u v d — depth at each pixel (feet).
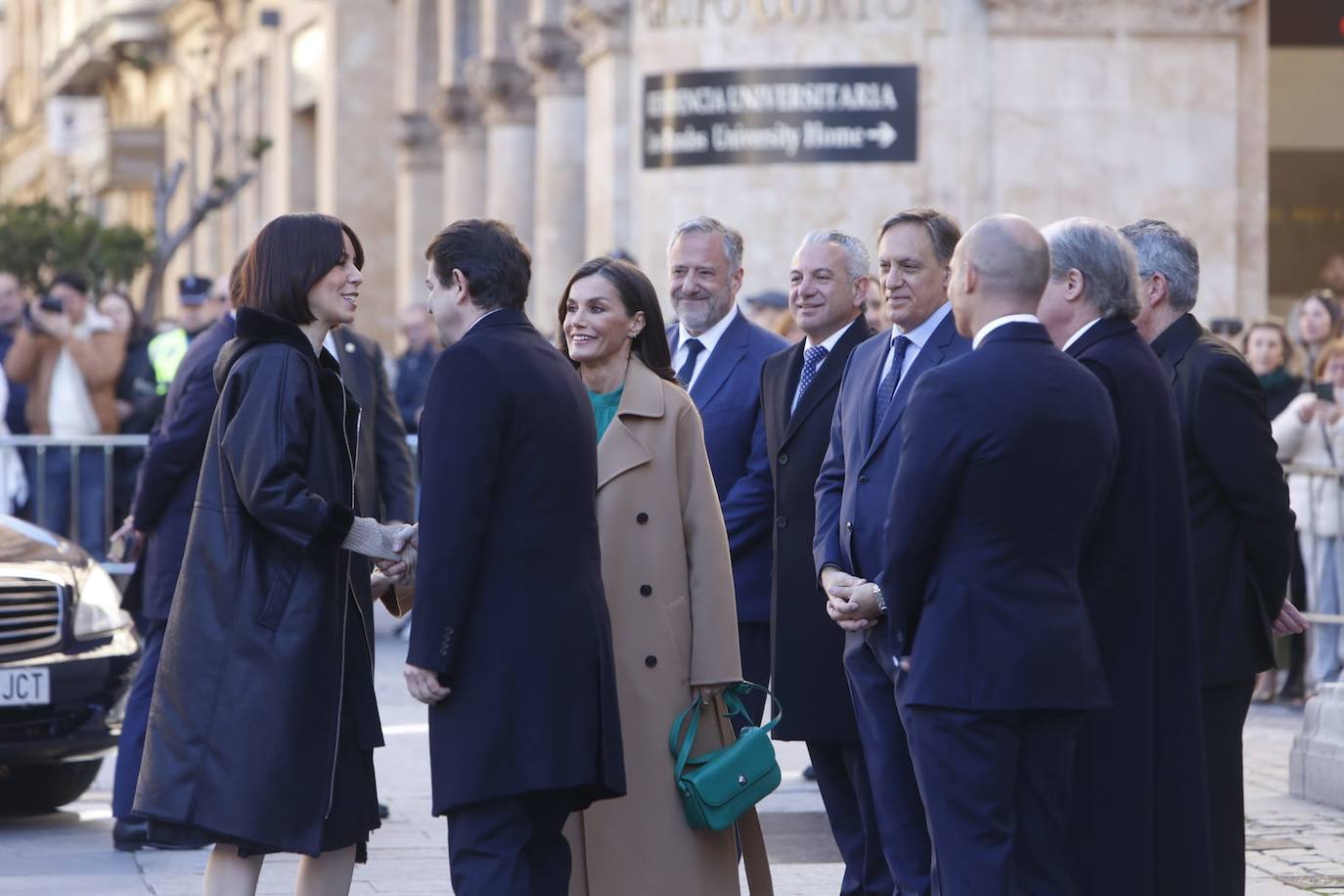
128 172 222.48
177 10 231.30
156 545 40.70
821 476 34.68
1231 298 101.09
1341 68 119.03
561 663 28.76
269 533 30.58
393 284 169.48
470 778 28.43
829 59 98.22
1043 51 99.30
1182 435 33.73
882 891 35.24
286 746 29.91
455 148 143.95
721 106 98.89
